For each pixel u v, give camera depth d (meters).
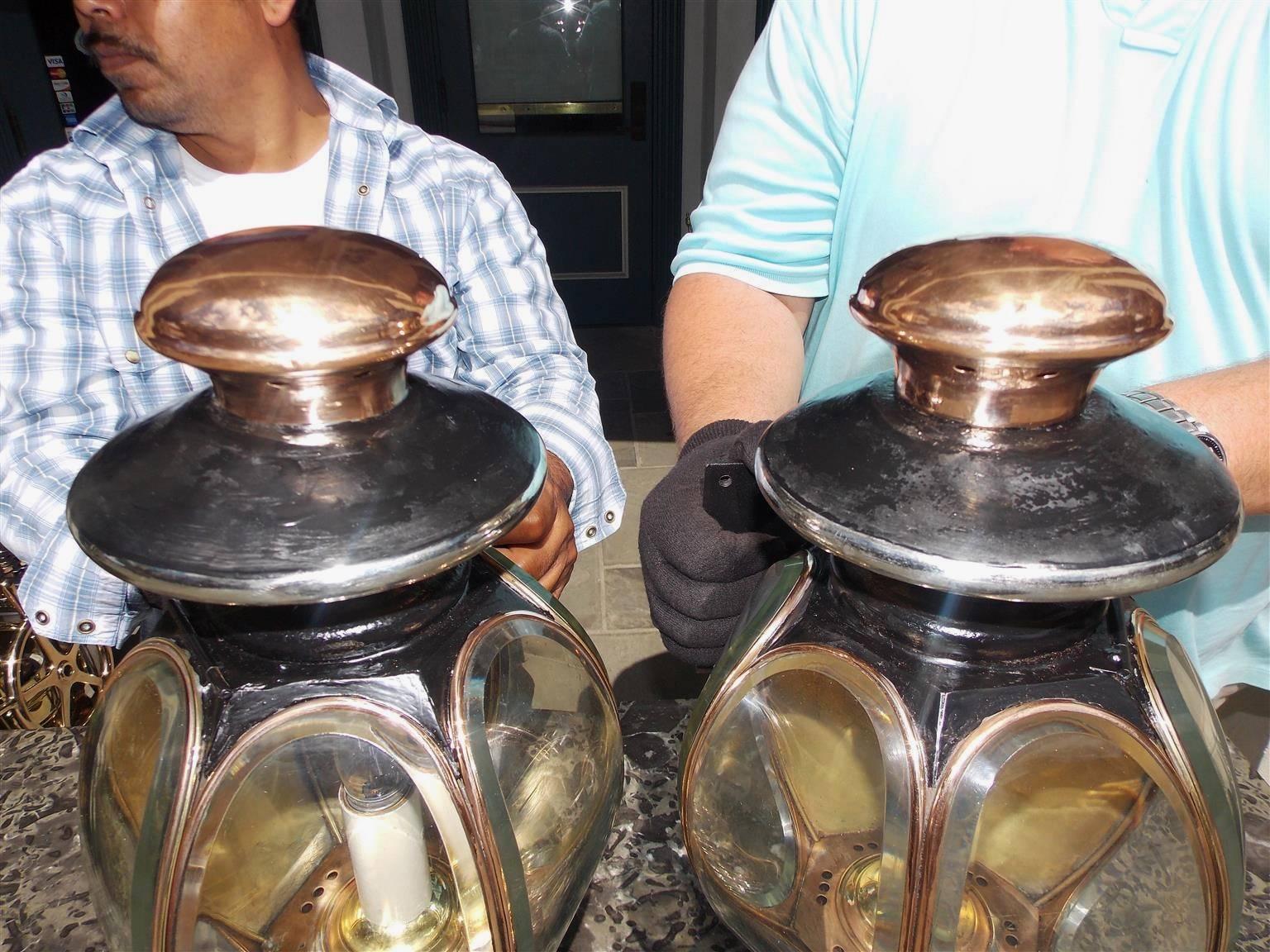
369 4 3.55
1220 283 0.69
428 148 1.23
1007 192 0.73
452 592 0.40
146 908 0.37
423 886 0.42
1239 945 0.51
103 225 1.08
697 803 0.45
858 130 0.78
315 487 0.32
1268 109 0.63
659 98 3.79
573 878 0.45
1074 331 0.29
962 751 0.36
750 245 0.87
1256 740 1.14
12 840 0.62
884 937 0.38
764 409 0.72
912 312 0.31
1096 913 0.40
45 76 2.92
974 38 0.71
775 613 0.42
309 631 0.37
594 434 0.98
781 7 0.84
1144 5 0.66
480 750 0.38
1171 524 0.31
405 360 0.35
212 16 0.98
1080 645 0.38
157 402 1.10
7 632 1.15
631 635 2.10
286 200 1.17
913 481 0.32
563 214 3.98
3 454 0.98
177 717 0.37
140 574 0.31
